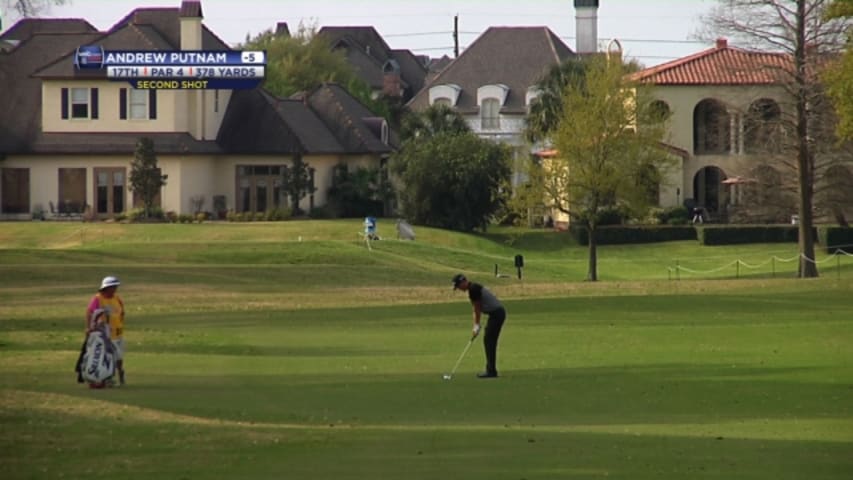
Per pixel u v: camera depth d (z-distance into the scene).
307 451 63.31
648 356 104.50
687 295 170.75
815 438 66.75
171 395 84.00
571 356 104.81
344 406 79.19
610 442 65.44
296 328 132.75
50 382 90.69
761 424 71.88
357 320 141.12
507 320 138.75
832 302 159.88
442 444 64.94
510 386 87.62
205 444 65.75
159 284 189.62
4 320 139.62
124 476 58.06
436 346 114.19
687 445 64.44
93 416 74.88
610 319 139.62
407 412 76.88
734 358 102.62
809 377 91.06
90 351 87.19
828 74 175.25
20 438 67.50
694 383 88.44
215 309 155.62
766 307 153.38
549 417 74.88
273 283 197.12
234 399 82.25
